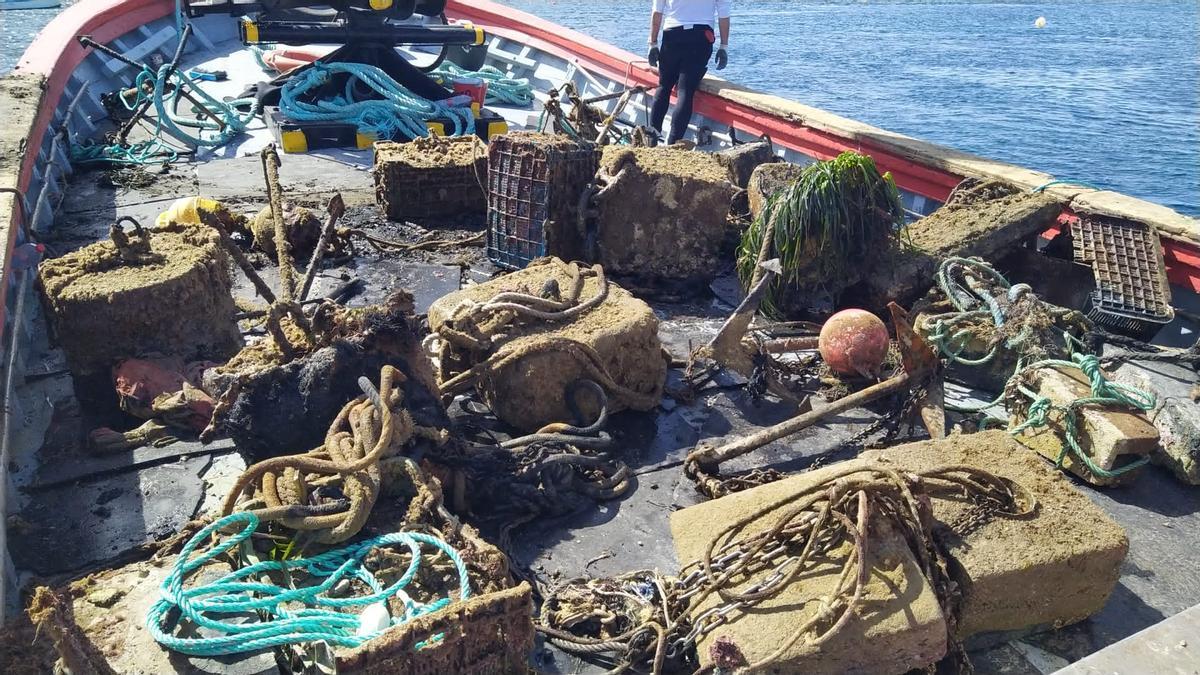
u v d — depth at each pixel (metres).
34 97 6.97
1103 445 4.02
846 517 3.03
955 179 6.57
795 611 2.94
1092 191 5.94
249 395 3.62
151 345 4.30
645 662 3.06
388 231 6.71
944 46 29.28
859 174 5.34
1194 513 4.00
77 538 3.53
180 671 2.81
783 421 4.54
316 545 3.17
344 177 7.79
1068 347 4.69
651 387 4.54
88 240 6.32
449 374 4.46
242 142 8.66
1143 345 4.97
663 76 8.61
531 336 4.25
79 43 8.91
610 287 4.71
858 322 4.62
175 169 7.94
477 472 3.70
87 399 4.34
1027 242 5.84
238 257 4.20
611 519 3.79
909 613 2.89
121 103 8.86
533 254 5.76
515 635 2.79
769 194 6.05
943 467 3.23
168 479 3.88
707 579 3.05
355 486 3.20
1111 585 3.26
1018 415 4.42
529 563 3.52
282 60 10.12
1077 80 23.48
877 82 23.23
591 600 3.24
